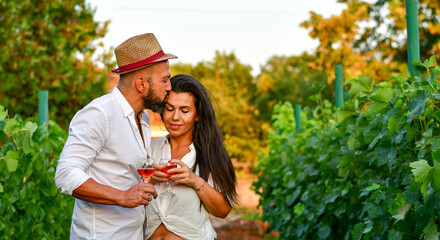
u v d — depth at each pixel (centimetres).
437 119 245
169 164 278
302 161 526
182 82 298
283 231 667
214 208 296
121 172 275
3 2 884
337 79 488
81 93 917
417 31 308
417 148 253
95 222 273
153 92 281
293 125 747
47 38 933
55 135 407
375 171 330
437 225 234
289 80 2225
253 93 2734
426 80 258
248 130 2286
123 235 278
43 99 437
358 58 1202
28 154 359
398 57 1172
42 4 945
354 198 377
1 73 850
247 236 1027
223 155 305
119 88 282
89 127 262
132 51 276
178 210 290
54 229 437
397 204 248
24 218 379
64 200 461
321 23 1238
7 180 339
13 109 859
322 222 461
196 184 286
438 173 218
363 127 324
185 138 307
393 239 256
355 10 1227
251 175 2186
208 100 303
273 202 715
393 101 275
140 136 285
